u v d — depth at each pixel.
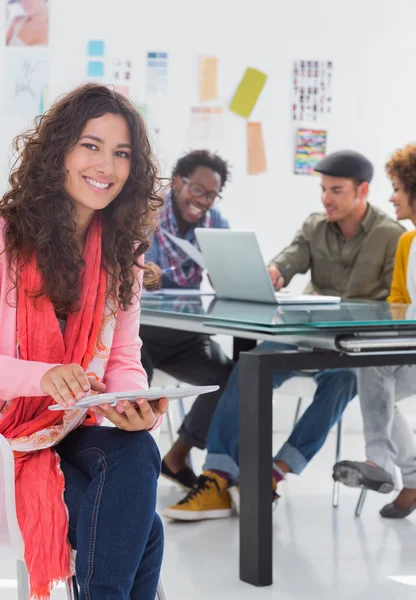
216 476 3.25
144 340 3.67
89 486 1.63
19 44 4.32
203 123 4.54
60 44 4.36
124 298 1.87
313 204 4.69
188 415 3.57
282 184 4.65
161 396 1.66
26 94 4.34
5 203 1.79
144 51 4.46
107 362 1.91
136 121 1.82
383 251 3.91
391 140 4.75
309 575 2.65
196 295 3.65
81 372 1.67
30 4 4.32
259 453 2.50
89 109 1.77
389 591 2.53
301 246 4.05
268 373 2.48
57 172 1.76
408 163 3.48
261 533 2.53
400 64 4.74
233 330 2.60
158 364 3.70
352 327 2.48
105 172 1.76
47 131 1.77
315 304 3.21
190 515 3.18
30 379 1.66
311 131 4.66
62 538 1.66
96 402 1.62
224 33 4.54
